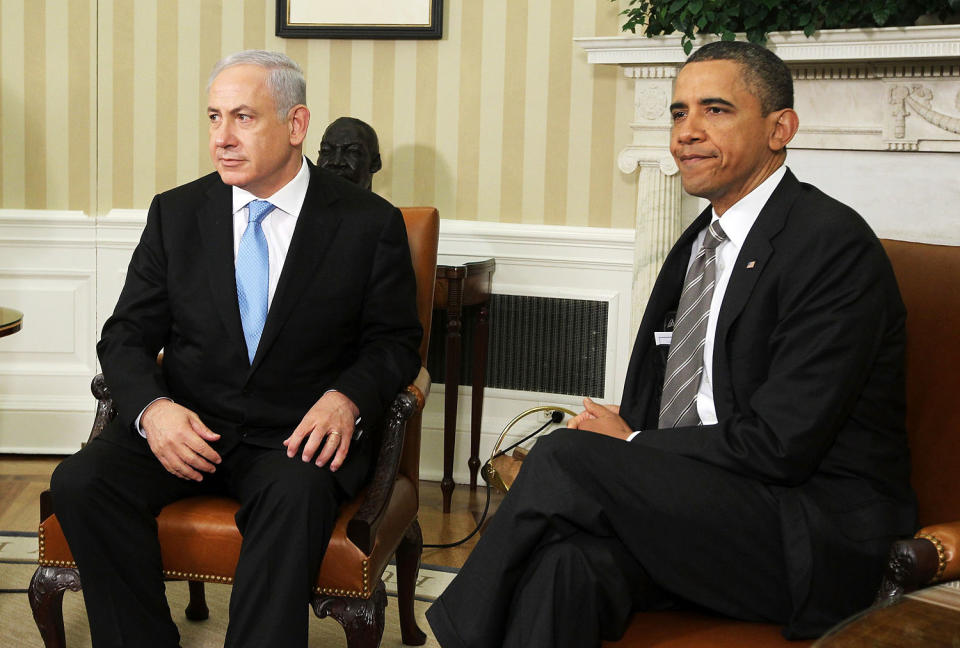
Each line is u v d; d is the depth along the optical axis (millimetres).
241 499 2258
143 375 2344
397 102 4258
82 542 2139
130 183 4410
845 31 3277
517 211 4207
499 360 4277
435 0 4137
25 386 4461
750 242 1977
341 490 2256
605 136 4086
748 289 1939
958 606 1474
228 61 2373
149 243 2500
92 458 2230
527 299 4215
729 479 1783
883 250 1961
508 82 4156
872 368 1917
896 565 1607
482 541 1735
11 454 4500
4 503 3838
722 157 1995
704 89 1994
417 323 2541
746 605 1761
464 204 4254
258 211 2443
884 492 1899
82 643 2695
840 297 1844
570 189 4148
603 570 1657
